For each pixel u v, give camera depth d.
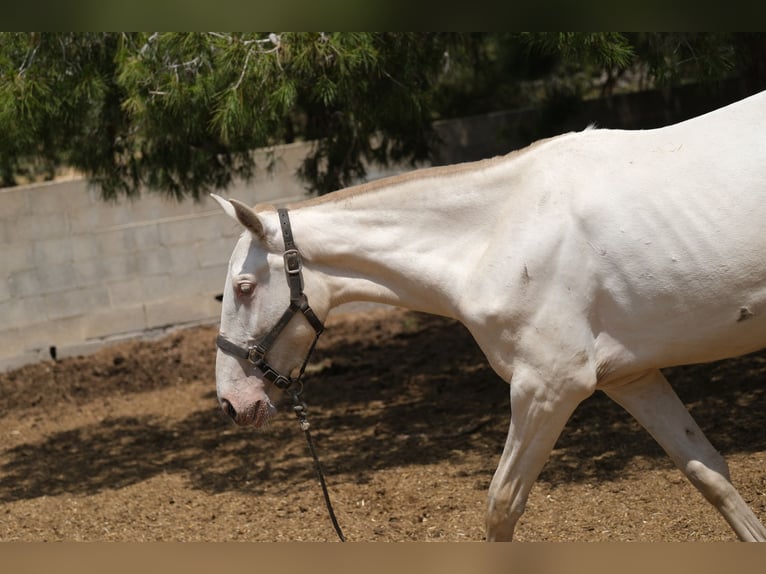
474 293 3.69
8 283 9.62
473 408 7.08
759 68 7.09
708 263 3.41
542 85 9.87
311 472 6.14
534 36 5.46
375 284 3.95
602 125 9.75
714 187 3.42
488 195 3.76
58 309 9.79
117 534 5.36
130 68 5.45
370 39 5.52
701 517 4.66
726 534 4.40
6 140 5.80
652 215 3.46
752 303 3.44
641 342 3.58
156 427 7.69
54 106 5.76
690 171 3.46
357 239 3.89
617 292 3.52
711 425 6.00
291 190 9.90
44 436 7.82
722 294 3.44
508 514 3.70
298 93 6.04
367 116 6.27
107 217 9.81
